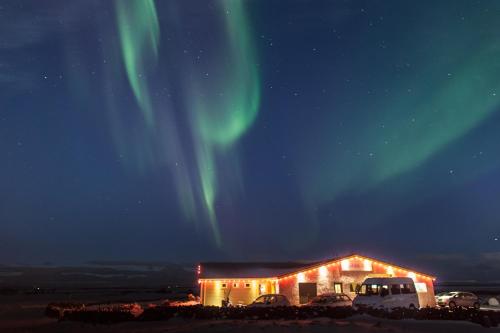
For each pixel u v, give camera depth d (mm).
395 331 14617
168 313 20859
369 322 17078
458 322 16922
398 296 23656
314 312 19016
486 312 16969
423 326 15984
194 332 15586
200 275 31422
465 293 35062
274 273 31234
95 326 20219
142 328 18312
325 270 30891
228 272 31891
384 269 31250
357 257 31266
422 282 31375
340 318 18516
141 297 61406
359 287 24500
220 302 30562
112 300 51094
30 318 27297
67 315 23000
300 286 30547
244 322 17594
